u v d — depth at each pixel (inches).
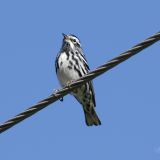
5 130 357.4
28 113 360.5
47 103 369.1
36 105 362.0
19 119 357.7
